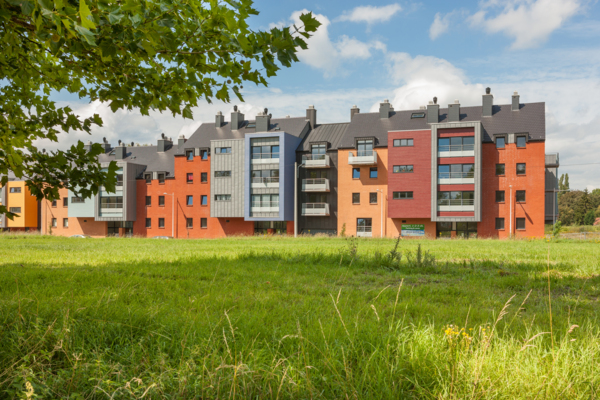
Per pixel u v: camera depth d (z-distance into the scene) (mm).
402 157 44969
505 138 43000
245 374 2625
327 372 2891
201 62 3334
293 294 6422
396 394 2633
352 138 48688
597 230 77312
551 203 49625
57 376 2721
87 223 59625
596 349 3264
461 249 18938
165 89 3699
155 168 57438
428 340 3461
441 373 2859
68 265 10484
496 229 43125
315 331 3795
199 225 53812
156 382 2568
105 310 4297
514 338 3777
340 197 48094
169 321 4020
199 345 3248
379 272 9664
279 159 48875
